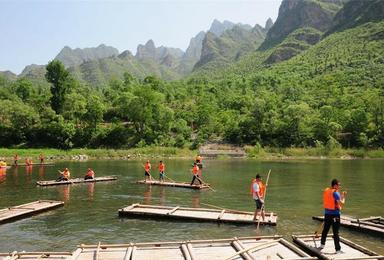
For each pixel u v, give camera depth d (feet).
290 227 63.00
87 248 46.88
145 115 317.22
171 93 454.40
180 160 240.73
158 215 68.33
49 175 146.30
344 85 456.86
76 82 413.80
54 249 51.60
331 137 299.38
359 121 314.35
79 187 113.19
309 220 68.69
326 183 126.82
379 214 76.95
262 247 46.26
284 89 445.78
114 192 103.71
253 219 64.90
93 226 63.87
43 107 338.75
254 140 312.71
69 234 59.00
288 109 315.99
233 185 120.47
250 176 148.56
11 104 313.32
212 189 110.42
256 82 534.78
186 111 371.35
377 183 127.65
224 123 339.36
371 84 441.68
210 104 394.32
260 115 322.34
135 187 113.70
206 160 246.47
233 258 43.06
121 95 357.20
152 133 320.09
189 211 71.67
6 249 51.44
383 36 629.92
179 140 303.89
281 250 45.70
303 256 43.09
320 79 502.38
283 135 317.01
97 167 185.37
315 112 345.92
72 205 83.76
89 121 320.70
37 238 56.75
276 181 132.77
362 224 61.31
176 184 115.65
